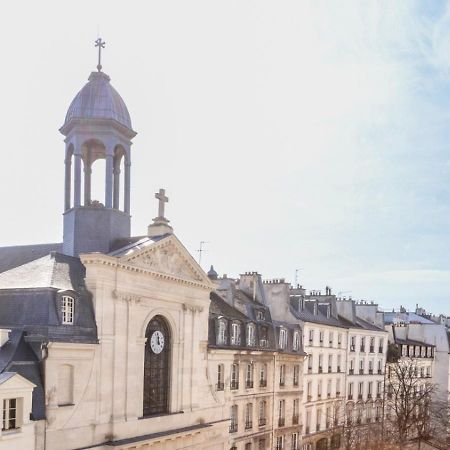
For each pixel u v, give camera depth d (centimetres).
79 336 2238
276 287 4469
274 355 3906
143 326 2611
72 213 2781
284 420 4044
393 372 5578
